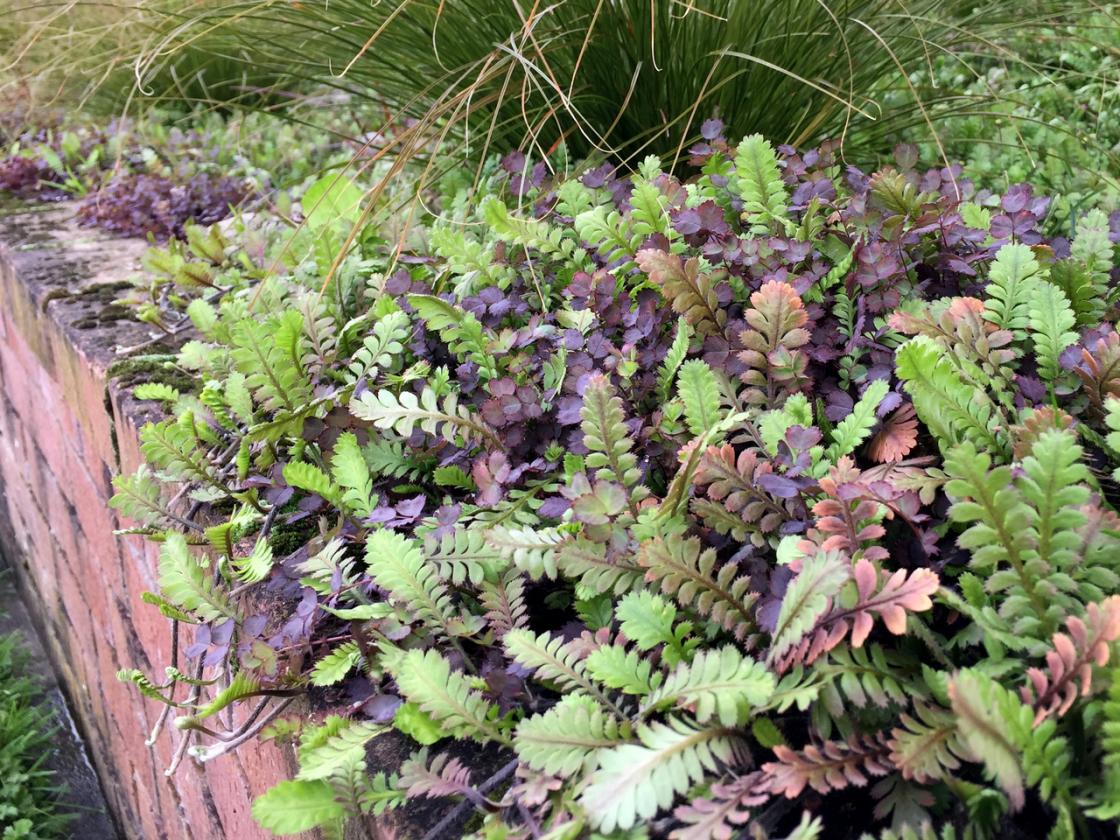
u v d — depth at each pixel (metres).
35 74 2.68
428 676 0.78
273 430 1.11
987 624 0.68
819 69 1.71
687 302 0.99
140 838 2.08
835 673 0.67
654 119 1.75
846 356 1.02
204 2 1.96
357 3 1.78
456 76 1.81
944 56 1.98
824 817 0.69
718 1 1.62
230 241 1.98
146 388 1.31
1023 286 0.95
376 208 1.78
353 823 0.85
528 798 0.69
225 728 1.22
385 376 1.23
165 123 3.45
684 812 0.63
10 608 3.31
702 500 0.83
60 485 2.29
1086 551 0.69
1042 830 0.65
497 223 1.21
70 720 2.81
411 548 0.91
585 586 0.85
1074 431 0.79
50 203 2.85
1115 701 0.59
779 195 1.16
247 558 1.09
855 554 0.75
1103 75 1.99
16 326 2.37
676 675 0.72
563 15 1.66
